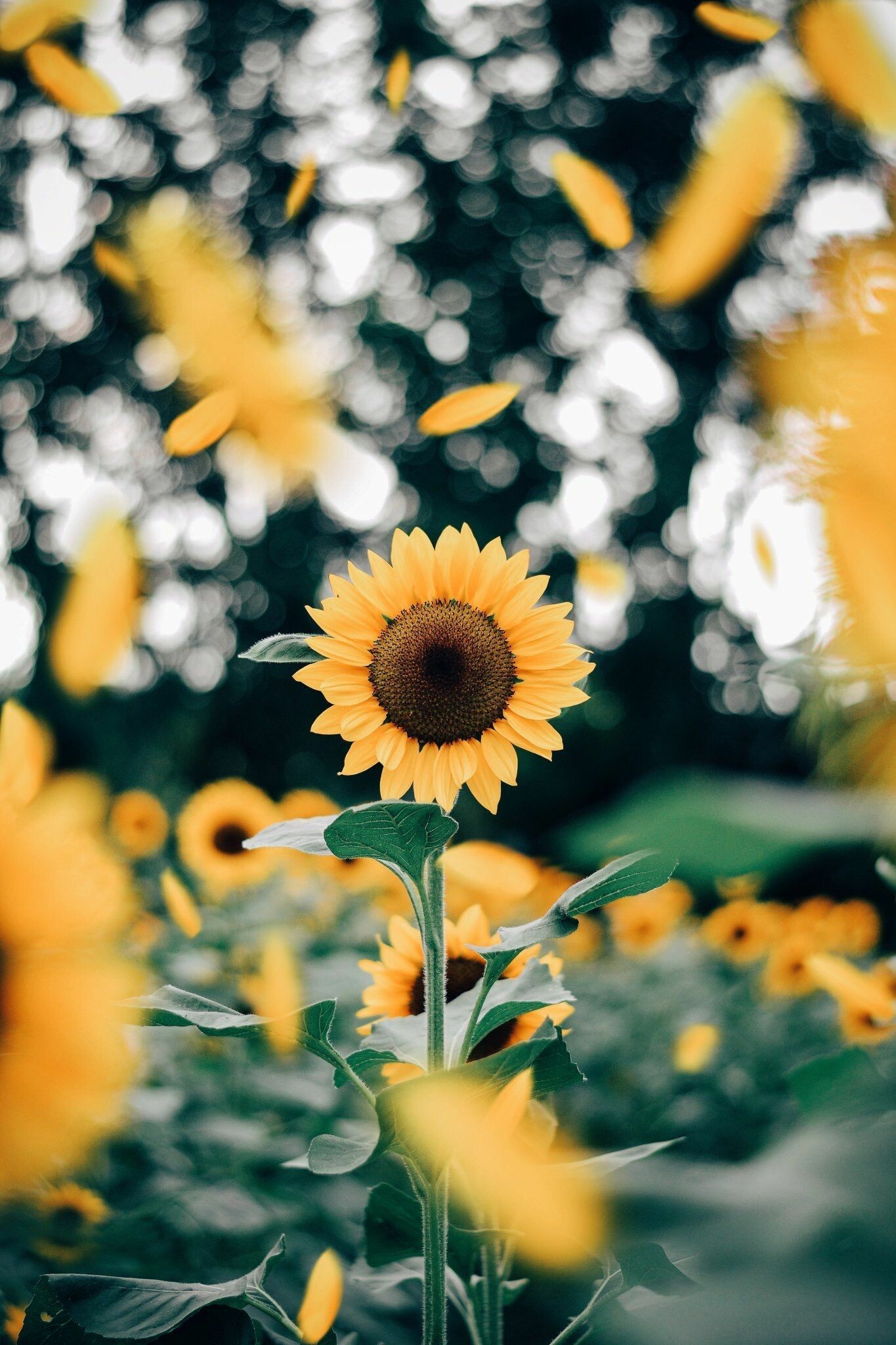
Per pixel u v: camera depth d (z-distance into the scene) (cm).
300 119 1781
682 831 33
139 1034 152
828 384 44
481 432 1858
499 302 1903
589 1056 616
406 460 1839
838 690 40
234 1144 326
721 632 891
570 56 1741
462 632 151
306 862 640
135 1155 312
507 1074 110
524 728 148
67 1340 127
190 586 1656
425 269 1889
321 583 1772
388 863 133
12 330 1645
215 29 1745
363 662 153
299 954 487
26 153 1557
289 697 1728
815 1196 35
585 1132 498
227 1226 276
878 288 44
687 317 1321
